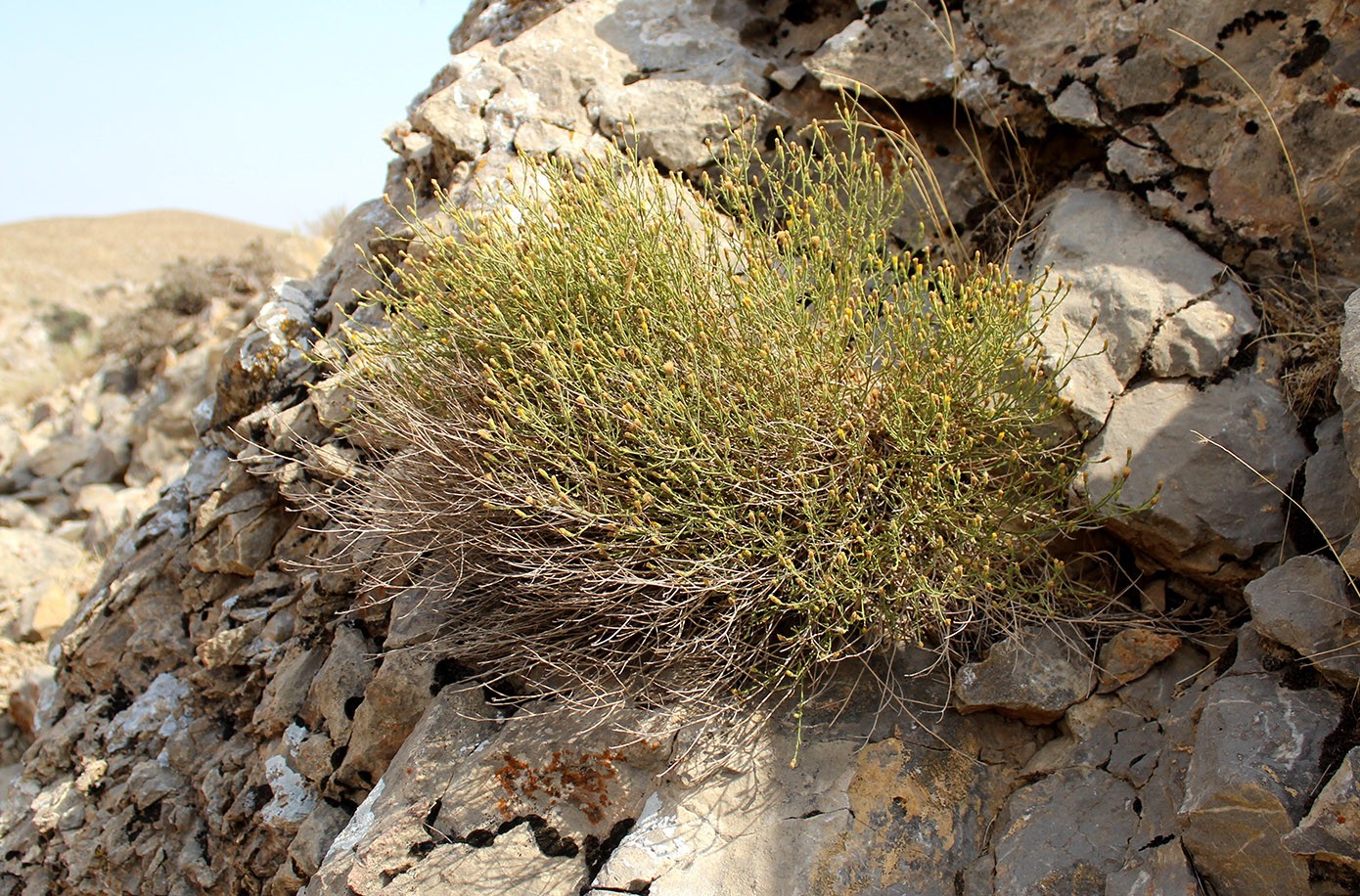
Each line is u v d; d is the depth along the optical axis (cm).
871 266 282
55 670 460
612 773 243
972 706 243
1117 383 270
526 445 260
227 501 385
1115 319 278
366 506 292
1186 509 250
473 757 255
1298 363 268
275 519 379
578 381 255
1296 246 286
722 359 260
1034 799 228
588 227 281
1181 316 275
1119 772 225
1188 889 193
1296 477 251
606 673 260
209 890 331
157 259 2745
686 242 280
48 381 1270
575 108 386
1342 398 228
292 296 410
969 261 340
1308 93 285
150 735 379
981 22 340
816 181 362
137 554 428
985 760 241
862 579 246
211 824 337
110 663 408
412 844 246
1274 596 220
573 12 411
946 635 247
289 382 393
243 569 379
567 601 259
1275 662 218
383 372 296
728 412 249
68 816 380
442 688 279
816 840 227
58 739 402
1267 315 280
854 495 249
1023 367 263
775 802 236
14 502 943
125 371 1077
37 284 2445
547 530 266
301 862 292
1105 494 255
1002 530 250
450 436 267
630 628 258
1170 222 301
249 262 1133
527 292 270
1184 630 250
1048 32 328
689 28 401
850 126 354
